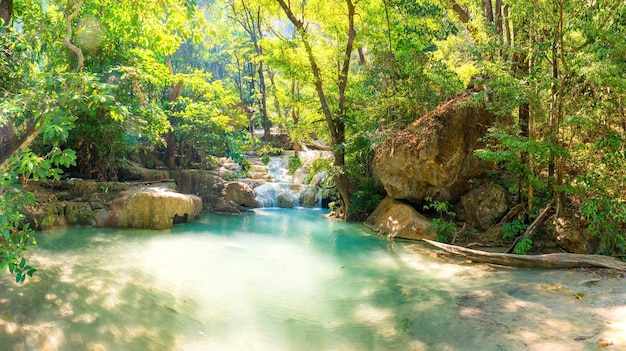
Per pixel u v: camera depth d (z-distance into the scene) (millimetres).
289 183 17984
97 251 7359
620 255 6543
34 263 6137
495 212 9148
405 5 12422
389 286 5926
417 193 10703
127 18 11062
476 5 12320
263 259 7652
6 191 3688
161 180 14070
